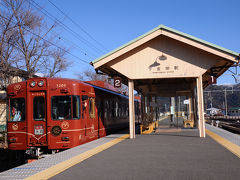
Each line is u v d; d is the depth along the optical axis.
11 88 11.83
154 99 19.02
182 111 19.30
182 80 18.88
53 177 5.91
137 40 13.02
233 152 8.67
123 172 6.24
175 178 5.59
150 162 7.29
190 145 10.35
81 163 7.37
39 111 11.39
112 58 13.14
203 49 12.38
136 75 13.46
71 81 11.51
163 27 12.74
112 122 17.67
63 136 11.09
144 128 16.80
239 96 110.31
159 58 13.31
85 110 12.24
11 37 17.12
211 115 75.69
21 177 5.93
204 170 6.24
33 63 19.17
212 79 13.86
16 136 11.47
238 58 12.12
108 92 16.92
